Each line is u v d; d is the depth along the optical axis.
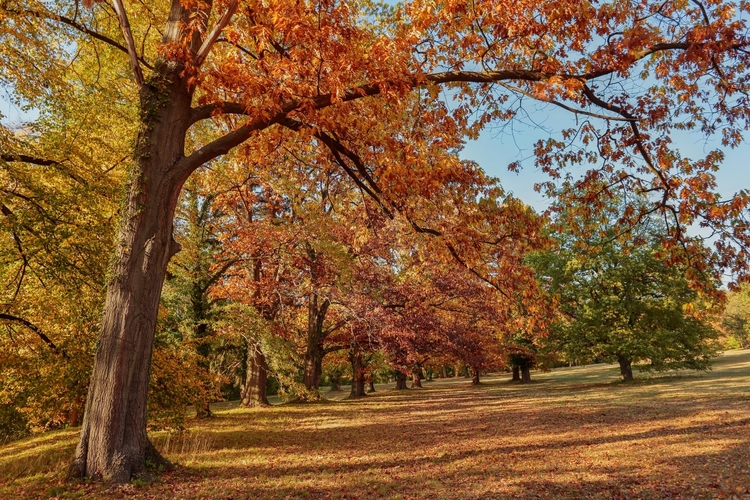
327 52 6.61
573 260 26.73
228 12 6.90
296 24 6.07
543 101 7.58
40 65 9.06
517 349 35.66
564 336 28.48
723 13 6.98
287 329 22.09
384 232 18.20
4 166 8.40
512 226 8.61
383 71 7.26
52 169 9.72
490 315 26.53
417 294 24.05
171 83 7.59
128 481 6.52
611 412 15.66
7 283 10.55
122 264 6.99
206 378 14.20
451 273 23.45
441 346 26.66
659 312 26.72
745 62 8.22
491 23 7.69
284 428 14.73
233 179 16.89
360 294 22.16
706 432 10.96
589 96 8.52
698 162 8.57
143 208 7.13
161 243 7.25
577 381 34.84
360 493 6.94
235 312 18.19
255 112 6.52
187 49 6.80
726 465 7.91
